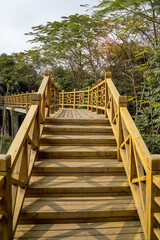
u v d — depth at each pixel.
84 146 3.88
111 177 3.16
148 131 6.05
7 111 22.69
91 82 12.78
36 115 3.35
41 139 3.85
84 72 18.08
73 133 4.24
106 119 4.69
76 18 10.10
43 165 3.19
